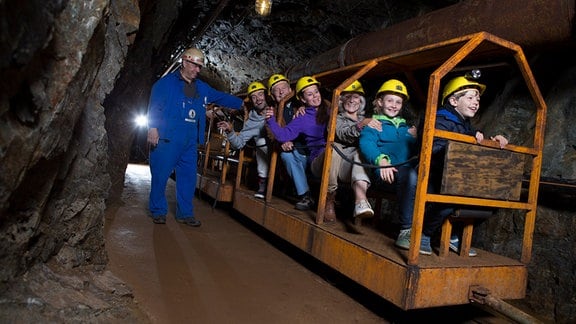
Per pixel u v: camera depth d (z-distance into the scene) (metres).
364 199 3.07
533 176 2.72
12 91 1.28
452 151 2.34
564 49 3.02
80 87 1.75
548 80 3.66
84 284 2.19
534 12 2.79
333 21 6.61
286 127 3.79
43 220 1.96
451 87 2.74
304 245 3.26
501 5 2.98
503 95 4.06
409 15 5.64
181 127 4.48
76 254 2.36
